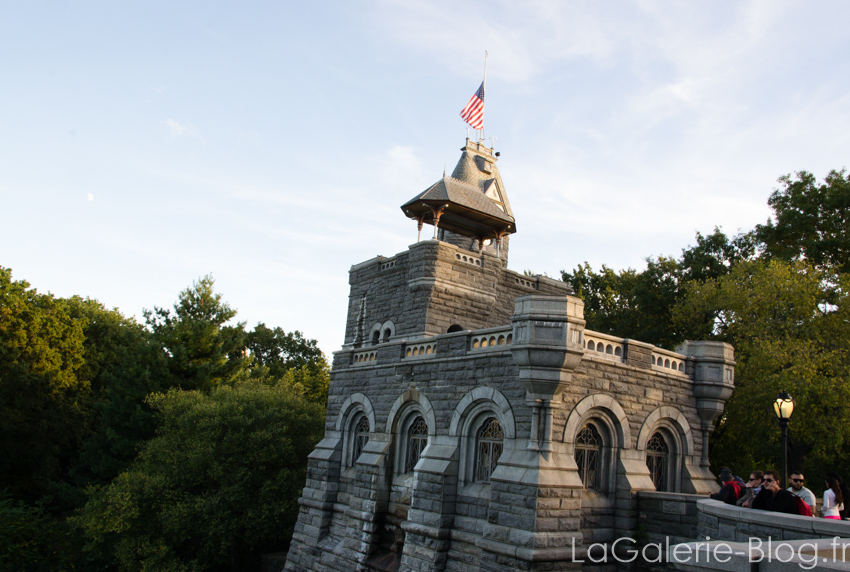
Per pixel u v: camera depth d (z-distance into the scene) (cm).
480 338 2144
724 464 3108
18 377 4566
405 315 3189
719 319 3206
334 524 2688
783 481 1664
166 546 3017
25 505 3853
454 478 2100
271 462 3309
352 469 2723
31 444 4747
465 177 4850
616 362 2045
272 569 3241
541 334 1823
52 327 4984
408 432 2455
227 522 3075
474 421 2128
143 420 3988
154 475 3253
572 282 5497
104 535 3259
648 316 3797
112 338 5684
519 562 1739
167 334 4438
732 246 3925
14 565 3353
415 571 2094
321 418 3634
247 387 3991
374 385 2633
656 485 2172
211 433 3228
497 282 3384
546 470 1784
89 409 5062
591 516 1934
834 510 1393
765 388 2548
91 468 4306
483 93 4903
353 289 3684
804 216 3709
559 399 1856
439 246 3130
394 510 2378
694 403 2295
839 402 2505
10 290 4909
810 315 2812
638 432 2077
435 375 2291
